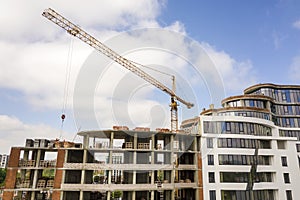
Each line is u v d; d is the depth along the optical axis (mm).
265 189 40219
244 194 38875
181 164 40375
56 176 34469
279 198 40438
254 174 40062
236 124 42719
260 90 56906
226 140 41250
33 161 35531
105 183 37250
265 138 43531
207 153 40062
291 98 56062
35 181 34656
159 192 40531
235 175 39625
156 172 40062
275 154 42969
